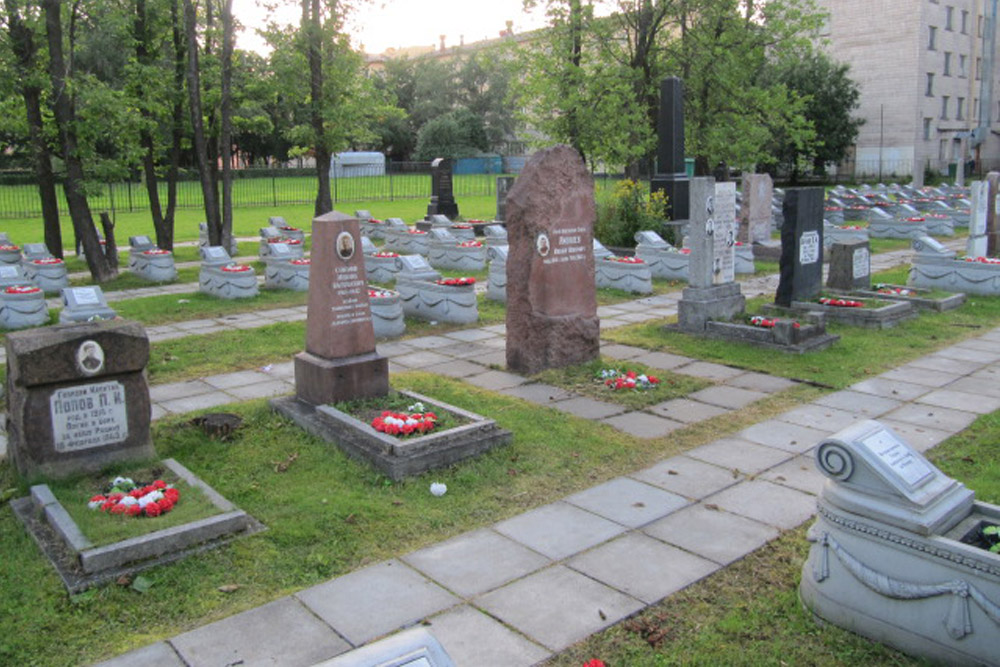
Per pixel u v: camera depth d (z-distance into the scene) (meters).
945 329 12.86
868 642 4.48
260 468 7.18
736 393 9.59
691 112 27.94
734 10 27.23
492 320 14.10
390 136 75.44
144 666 4.39
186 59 21.52
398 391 8.75
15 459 6.89
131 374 6.95
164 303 15.57
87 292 12.13
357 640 4.62
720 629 4.70
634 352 11.70
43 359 6.48
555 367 10.51
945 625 4.20
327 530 5.97
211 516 5.87
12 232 30.39
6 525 6.07
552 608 4.94
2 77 17.52
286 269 17.08
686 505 6.46
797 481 6.93
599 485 6.88
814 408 8.98
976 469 7.02
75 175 18.14
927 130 51.41
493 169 71.94
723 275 13.09
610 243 21.53
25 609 4.93
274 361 11.25
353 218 8.41
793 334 11.46
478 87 77.44
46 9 16.81
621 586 5.20
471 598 5.07
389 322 12.77
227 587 5.16
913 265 16.55
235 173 56.06
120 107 17.28
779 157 46.44
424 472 7.02
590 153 27.75
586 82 26.22
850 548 4.56
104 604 4.99
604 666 4.35
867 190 36.84
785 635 4.62
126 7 20.53
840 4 51.28
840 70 46.81
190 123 22.30
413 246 24.14
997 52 56.62
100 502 6.01
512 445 7.68
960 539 4.36
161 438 7.86
